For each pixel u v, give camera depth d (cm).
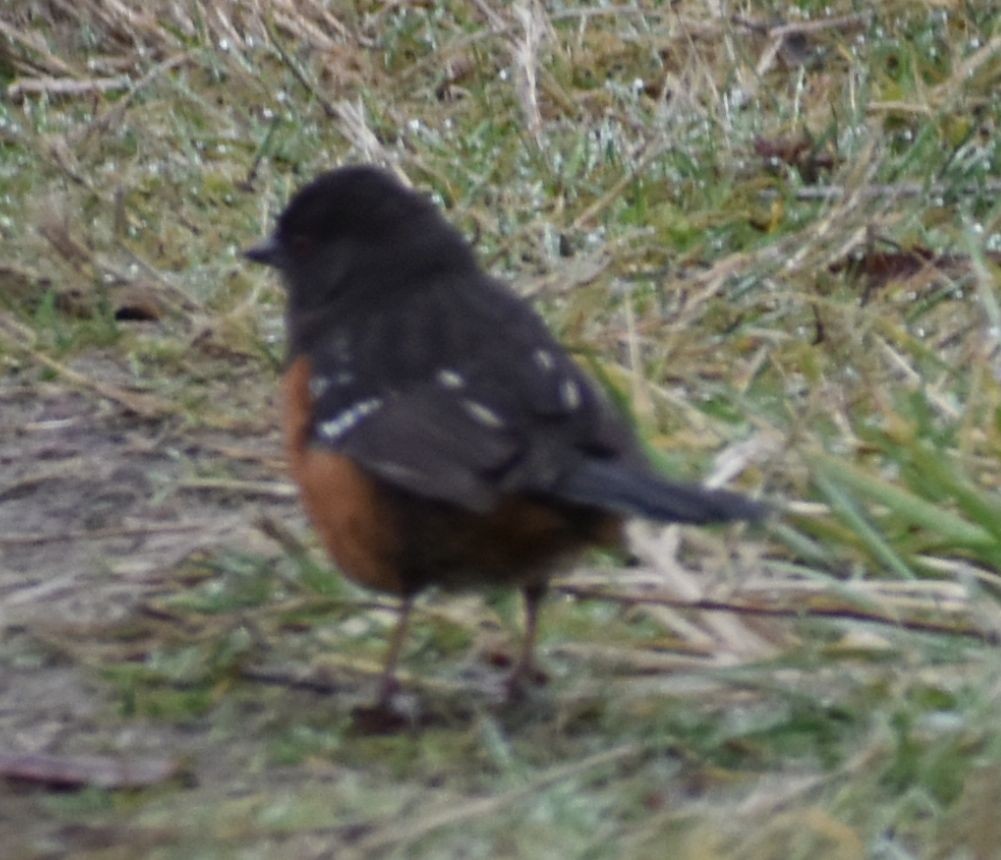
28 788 623
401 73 1409
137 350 1056
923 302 1030
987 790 566
